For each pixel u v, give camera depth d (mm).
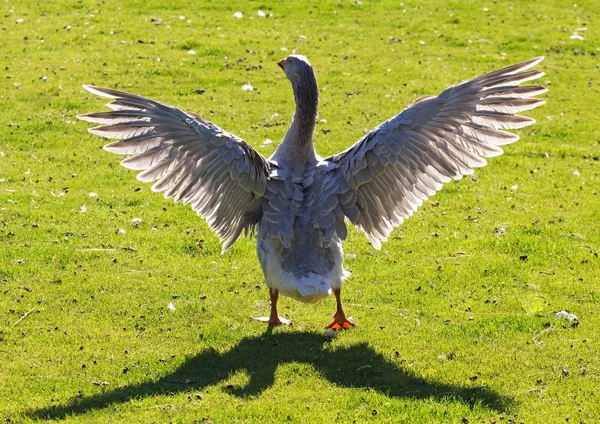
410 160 10484
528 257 13625
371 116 21125
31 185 16125
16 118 19922
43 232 13984
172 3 31453
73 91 21953
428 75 24656
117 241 13797
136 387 9508
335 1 32594
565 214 15617
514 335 10961
